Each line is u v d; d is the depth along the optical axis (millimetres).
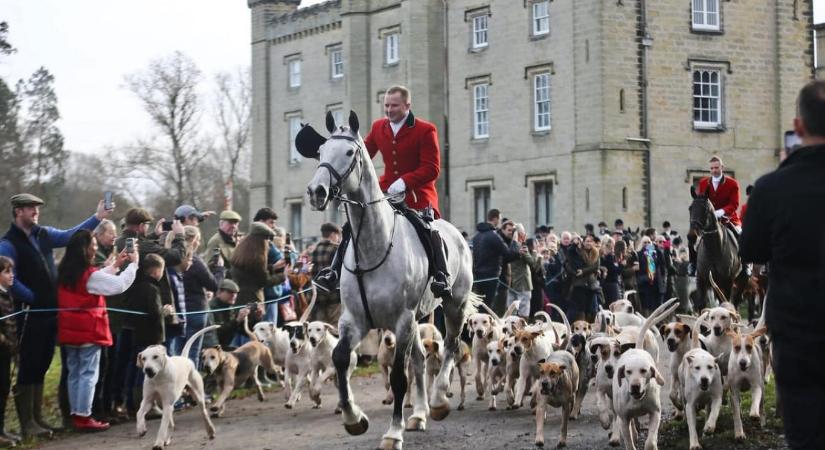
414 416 12109
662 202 40562
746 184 42219
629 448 10344
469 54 45938
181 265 14562
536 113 42938
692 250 19031
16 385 12555
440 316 19844
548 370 10945
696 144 41219
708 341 12320
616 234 27797
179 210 16156
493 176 44844
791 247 5797
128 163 65688
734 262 17078
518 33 43594
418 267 10875
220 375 14234
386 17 50094
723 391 11992
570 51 41156
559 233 41719
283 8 58938
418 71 47500
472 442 11453
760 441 10719
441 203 47250
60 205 45312
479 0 45406
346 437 12086
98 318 12742
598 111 39781
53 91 43156
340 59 53969
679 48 41000
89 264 12617
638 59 40281
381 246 10531
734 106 42031
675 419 12273
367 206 10469
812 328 5699
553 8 41938
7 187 40906
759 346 11484
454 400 14938
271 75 58719
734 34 42000
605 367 11430
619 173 39812
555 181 41844
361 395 15617
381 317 10656
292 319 18172
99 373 13359
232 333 16469
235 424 13344
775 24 42750
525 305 21172
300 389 14812
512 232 20641
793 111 42906
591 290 22328
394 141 12180
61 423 13602
